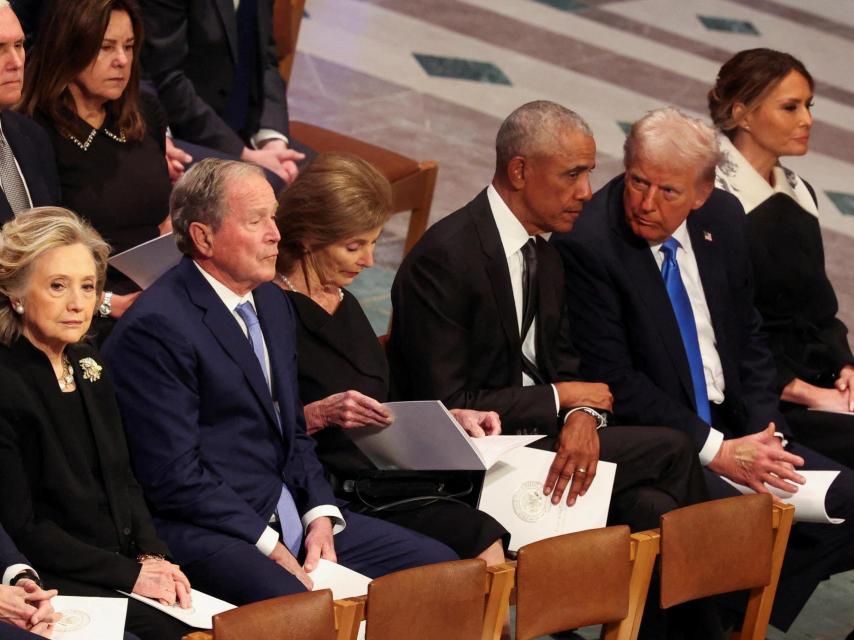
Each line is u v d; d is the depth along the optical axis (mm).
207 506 12242
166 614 11375
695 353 15922
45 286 11523
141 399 12266
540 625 11742
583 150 14492
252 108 20781
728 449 15500
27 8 17422
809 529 15648
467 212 14875
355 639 10719
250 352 12719
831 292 17969
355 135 28047
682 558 12562
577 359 15430
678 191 15008
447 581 11078
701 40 37438
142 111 16578
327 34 33031
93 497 11766
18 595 10547
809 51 38156
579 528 13938
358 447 13961
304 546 13070
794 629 16266
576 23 37062
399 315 14797
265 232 12508
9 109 14984
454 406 14445
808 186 18328
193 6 19531
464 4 36938
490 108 30656
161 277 12734
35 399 11531
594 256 15508
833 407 17312
